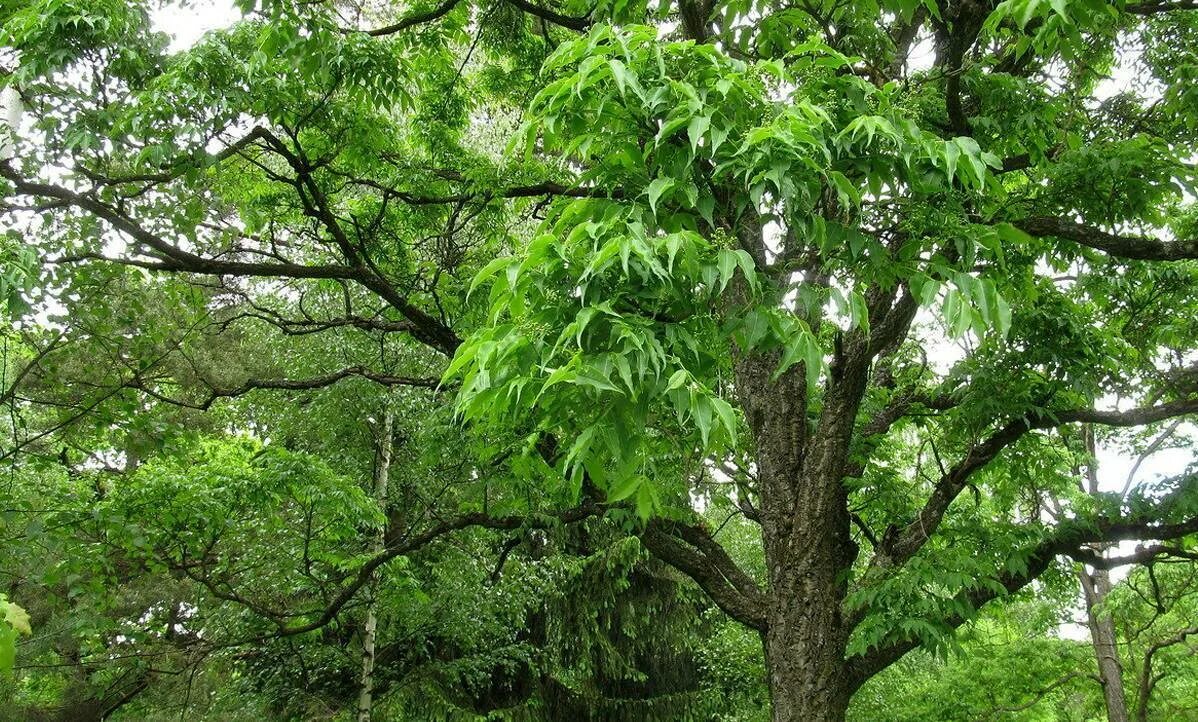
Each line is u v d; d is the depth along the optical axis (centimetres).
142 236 534
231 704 967
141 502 617
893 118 258
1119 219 428
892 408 619
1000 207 400
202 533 668
